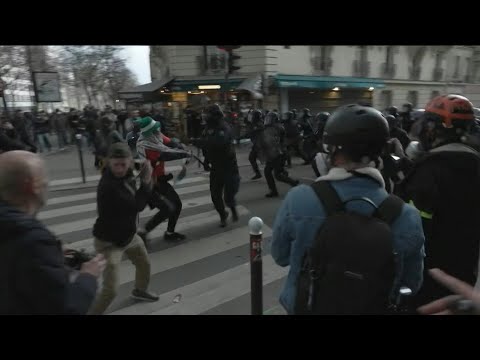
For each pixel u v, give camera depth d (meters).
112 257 3.10
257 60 18.11
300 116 11.55
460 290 1.34
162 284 4.09
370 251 1.30
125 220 3.07
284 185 8.86
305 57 19.94
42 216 6.69
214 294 3.85
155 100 19.39
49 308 1.43
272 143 7.52
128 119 14.05
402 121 8.97
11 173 1.51
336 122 1.50
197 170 10.83
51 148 16.84
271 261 4.66
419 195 1.90
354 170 1.49
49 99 10.11
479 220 1.93
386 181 5.20
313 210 1.47
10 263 1.39
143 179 3.30
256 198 7.71
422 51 26.02
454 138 1.95
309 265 1.43
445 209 1.88
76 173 10.77
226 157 5.64
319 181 1.53
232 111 16.12
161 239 5.41
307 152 10.80
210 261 4.68
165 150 4.85
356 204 1.44
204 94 18.58
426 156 1.95
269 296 3.81
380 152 1.51
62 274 1.47
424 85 27.00
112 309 3.55
